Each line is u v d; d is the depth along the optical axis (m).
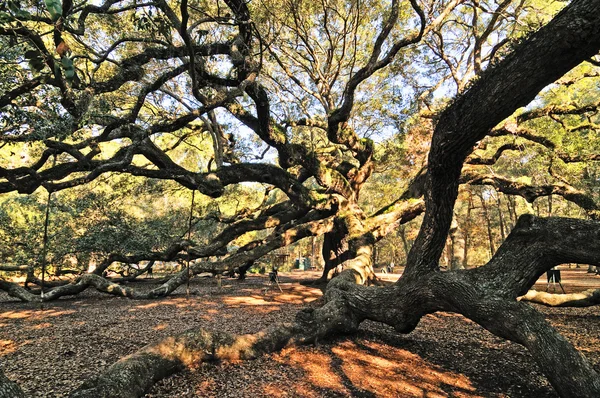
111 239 16.27
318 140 21.91
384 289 7.41
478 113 4.94
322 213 17.23
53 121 6.50
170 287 14.30
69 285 13.62
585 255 4.82
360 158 17.27
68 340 7.43
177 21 7.67
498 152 16.03
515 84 4.52
